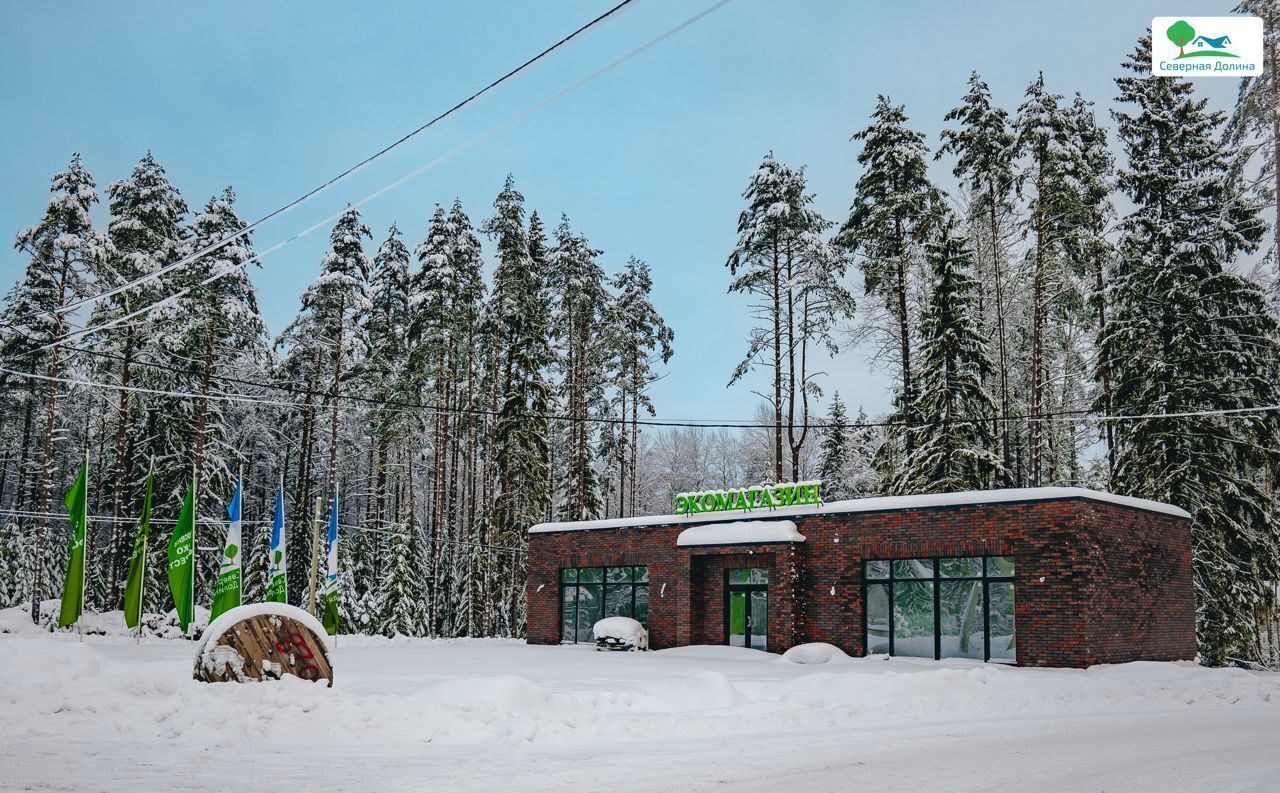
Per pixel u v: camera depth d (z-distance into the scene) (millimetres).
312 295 48750
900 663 26500
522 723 12539
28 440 57156
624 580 36344
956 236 42406
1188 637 29375
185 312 45094
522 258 50594
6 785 8016
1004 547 26344
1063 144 38562
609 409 61344
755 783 8977
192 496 29250
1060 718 15266
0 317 44219
